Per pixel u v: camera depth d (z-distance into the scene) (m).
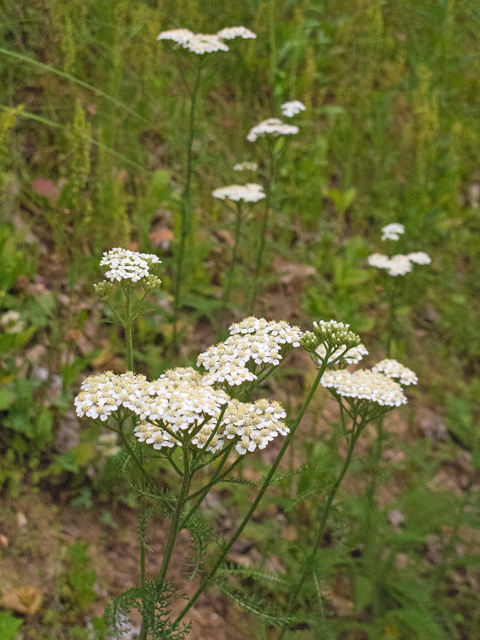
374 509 0.39
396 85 0.85
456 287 0.73
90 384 0.22
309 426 0.50
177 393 0.21
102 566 0.36
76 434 0.41
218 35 0.47
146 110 0.60
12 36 0.51
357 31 0.84
